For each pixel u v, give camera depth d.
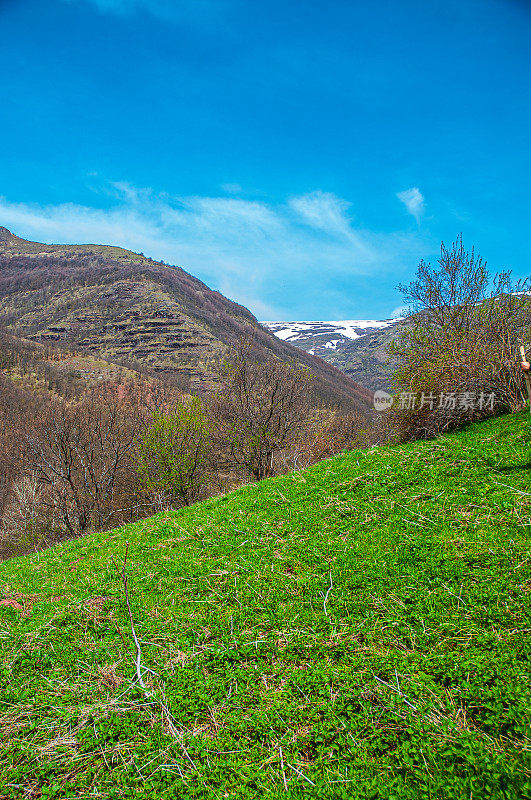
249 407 22.78
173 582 6.32
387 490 7.60
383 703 3.41
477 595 4.37
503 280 11.98
